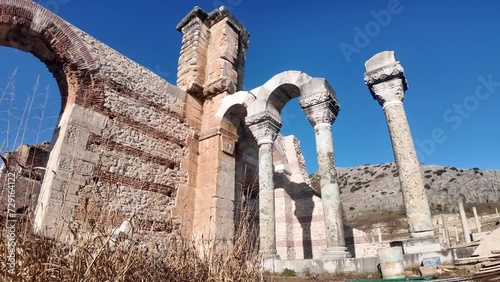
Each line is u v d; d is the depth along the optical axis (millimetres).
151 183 10875
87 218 3314
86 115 9602
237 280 4039
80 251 2939
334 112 10914
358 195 75438
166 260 3875
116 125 10367
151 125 11539
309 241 15750
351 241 14953
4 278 2500
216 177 12109
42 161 9344
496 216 33125
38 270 2684
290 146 19766
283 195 16766
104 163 9664
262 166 11211
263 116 11727
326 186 9555
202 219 11750
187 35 15242
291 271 8523
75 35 10039
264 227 10273
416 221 8211
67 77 9844
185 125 12906
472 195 64062
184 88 13758
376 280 6402
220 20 15297
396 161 9039
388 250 7172
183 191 11914
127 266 3117
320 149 10055
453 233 30078
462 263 6816
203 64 14492
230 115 13344
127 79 11195
